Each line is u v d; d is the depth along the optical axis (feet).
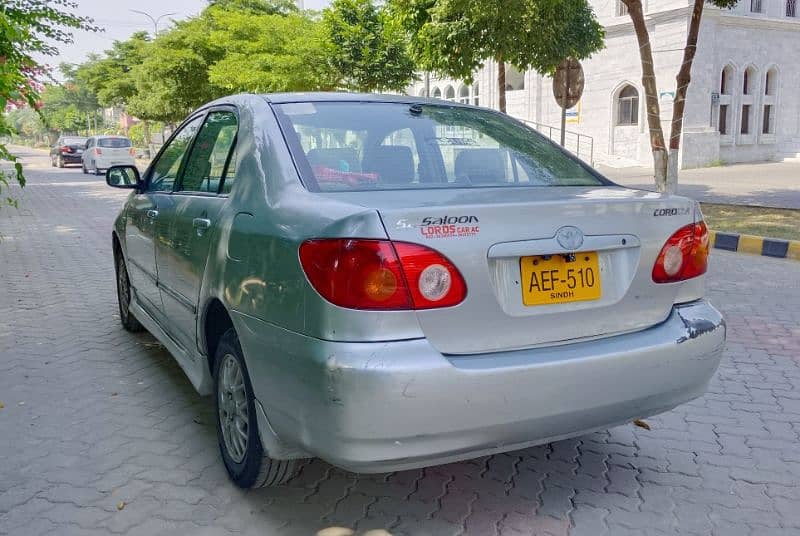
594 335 8.91
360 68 60.54
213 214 10.73
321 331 7.88
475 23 36.09
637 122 79.87
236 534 9.33
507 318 8.30
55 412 13.47
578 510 9.94
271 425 8.87
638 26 33.91
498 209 8.22
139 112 112.06
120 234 17.69
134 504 10.08
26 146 328.29
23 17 23.89
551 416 8.41
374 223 7.77
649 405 9.20
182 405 13.82
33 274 27.32
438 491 10.49
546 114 89.45
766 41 81.51
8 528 9.43
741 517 9.74
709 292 23.06
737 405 13.82
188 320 11.82
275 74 63.93
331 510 9.95
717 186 54.70
